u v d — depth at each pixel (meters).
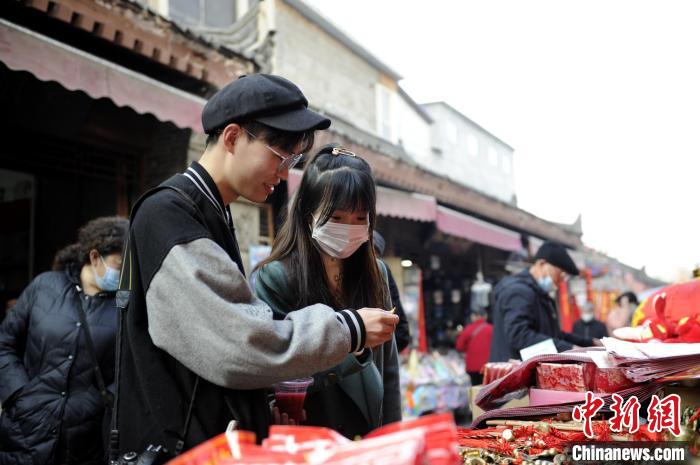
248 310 1.05
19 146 4.00
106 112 4.35
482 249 10.80
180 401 1.11
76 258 2.36
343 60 10.69
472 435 1.49
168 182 1.21
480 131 18.69
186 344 1.04
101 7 3.50
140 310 1.14
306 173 1.56
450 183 7.65
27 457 2.07
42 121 3.95
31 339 2.21
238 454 0.73
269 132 1.19
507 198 20.19
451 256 9.98
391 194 6.01
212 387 1.12
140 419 1.12
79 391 2.14
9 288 5.08
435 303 9.24
